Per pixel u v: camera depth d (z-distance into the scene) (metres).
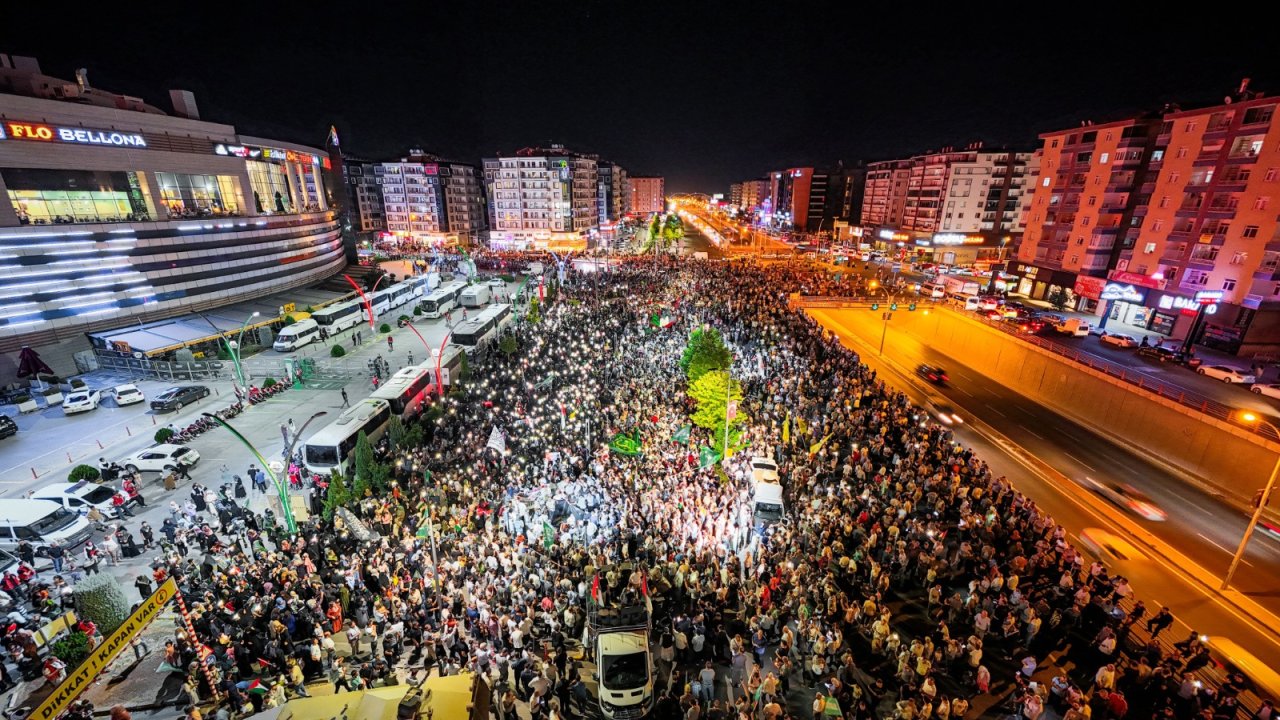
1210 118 50.91
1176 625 19.98
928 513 24.00
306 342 53.19
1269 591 22.08
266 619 17.78
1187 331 51.25
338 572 19.77
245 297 59.69
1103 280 61.06
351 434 29.59
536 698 14.55
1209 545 25.28
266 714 13.04
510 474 27.08
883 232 121.44
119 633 10.62
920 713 13.82
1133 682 16.12
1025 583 19.86
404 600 18.72
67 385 41.47
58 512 23.34
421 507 23.97
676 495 24.70
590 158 139.38
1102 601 18.12
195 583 19.64
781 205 176.75
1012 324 52.22
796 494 25.75
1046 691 14.75
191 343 46.69
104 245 46.03
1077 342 48.03
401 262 89.31
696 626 17.39
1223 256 49.28
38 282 42.44
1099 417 38.91
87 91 52.50
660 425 32.72
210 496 25.16
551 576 19.39
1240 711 15.81
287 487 27.69
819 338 47.34
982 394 45.00
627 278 77.44
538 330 51.72
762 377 39.19
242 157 61.22
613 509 23.84
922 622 18.64
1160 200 55.97
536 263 83.81
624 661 15.29
